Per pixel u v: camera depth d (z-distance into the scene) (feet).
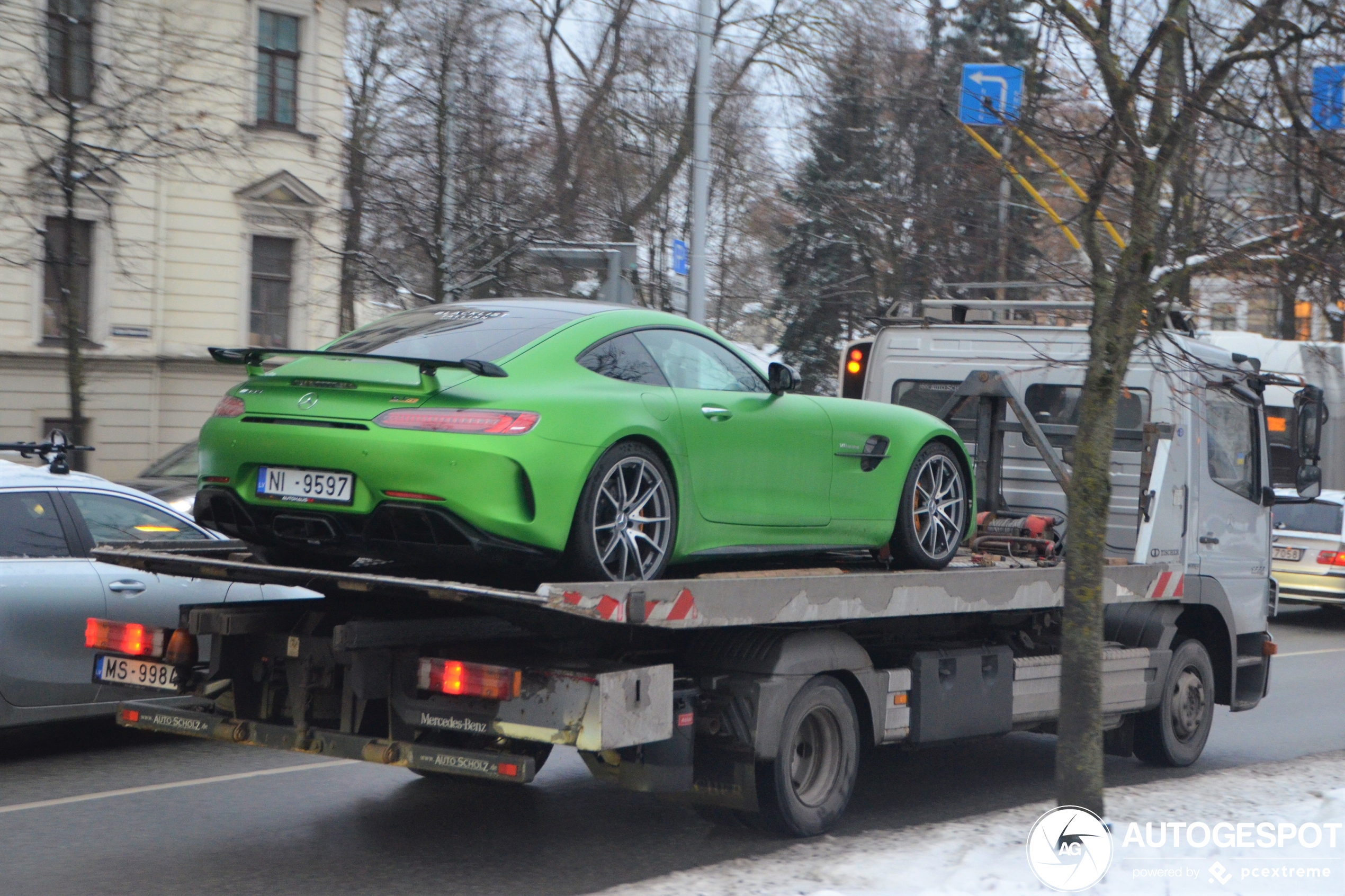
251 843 20.72
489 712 17.98
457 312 21.25
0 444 27.37
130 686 21.22
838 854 20.29
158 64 64.34
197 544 22.77
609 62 94.94
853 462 23.43
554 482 17.97
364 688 18.31
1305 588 59.26
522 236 67.15
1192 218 23.80
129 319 73.36
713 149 96.12
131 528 27.22
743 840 21.61
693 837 21.80
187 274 75.72
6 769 25.55
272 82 78.13
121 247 71.72
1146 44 21.29
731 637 20.81
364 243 73.15
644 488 19.65
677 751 19.44
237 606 20.47
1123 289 19.83
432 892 18.37
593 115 88.79
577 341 19.83
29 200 59.77
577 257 53.31
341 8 80.18
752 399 21.83
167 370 75.31
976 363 32.91
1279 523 60.54
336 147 79.97
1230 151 25.11
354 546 18.35
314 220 75.25
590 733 17.33
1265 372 32.27
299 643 19.34
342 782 25.22
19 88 59.11
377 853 20.35
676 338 21.33
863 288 102.06
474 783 25.44
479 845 21.04
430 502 17.49
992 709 24.80
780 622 19.92
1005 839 19.79
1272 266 24.27
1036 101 24.97
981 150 74.90
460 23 70.38
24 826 21.40
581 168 82.53
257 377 19.67
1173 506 29.35
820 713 21.47
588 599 16.88
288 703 19.92
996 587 24.34
